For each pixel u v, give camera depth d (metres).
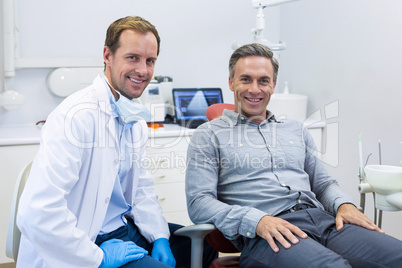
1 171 2.39
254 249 1.50
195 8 3.04
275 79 1.77
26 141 2.40
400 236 2.38
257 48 1.72
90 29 2.84
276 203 1.63
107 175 1.46
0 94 2.65
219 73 3.16
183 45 3.05
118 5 2.87
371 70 2.50
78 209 1.45
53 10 2.75
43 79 2.79
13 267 2.46
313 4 2.90
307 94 3.02
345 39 2.66
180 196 2.69
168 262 1.55
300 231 1.46
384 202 1.67
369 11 2.49
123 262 1.41
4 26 2.58
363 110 2.57
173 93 2.89
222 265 1.58
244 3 3.14
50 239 1.28
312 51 2.93
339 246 1.52
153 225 1.66
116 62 1.50
